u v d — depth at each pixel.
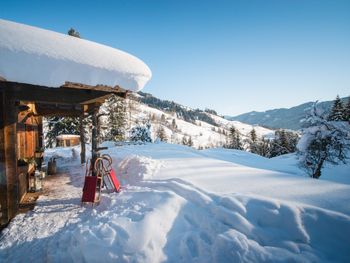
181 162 8.48
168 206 4.30
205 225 3.84
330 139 11.30
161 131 60.72
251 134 49.03
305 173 13.23
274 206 3.85
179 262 3.34
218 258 3.17
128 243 3.55
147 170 7.35
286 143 36.03
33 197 6.54
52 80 4.35
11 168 5.09
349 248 3.12
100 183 5.84
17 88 5.08
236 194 4.45
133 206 4.72
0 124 5.00
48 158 14.34
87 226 4.08
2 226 4.93
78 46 4.79
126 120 32.62
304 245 3.24
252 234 3.50
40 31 4.66
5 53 3.87
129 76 5.09
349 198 4.11
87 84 4.70
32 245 4.10
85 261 3.46
